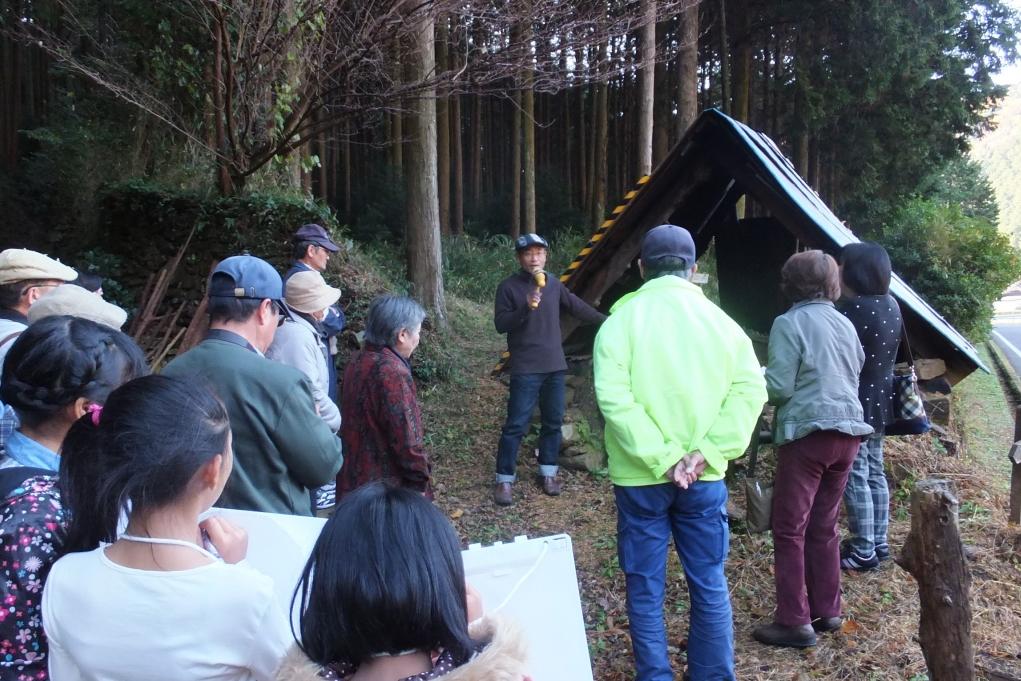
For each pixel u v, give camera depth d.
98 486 1.41
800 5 17.67
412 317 3.39
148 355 7.70
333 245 4.50
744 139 4.79
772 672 3.18
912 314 5.11
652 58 11.59
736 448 2.80
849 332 3.34
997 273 16.67
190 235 8.35
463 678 1.21
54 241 11.78
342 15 7.18
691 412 2.78
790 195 4.76
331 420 3.31
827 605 3.46
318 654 1.23
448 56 12.58
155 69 8.98
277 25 7.59
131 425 1.41
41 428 1.74
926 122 19.12
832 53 18.38
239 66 8.05
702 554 2.90
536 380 5.35
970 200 36.16
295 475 2.52
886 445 5.30
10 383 1.70
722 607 2.89
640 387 2.83
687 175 5.40
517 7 7.20
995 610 3.60
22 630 1.53
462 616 1.26
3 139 19.66
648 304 2.94
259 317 2.60
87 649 1.37
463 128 28.56
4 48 19.67
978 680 3.04
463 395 8.17
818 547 3.44
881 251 3.82
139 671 1.36
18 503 1.60
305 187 10.50
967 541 4.26
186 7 8.33
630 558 2.94
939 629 2.55
